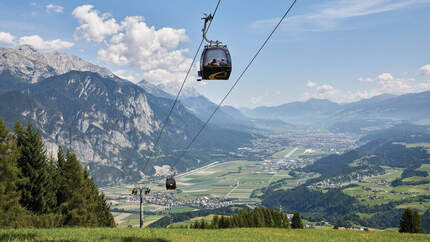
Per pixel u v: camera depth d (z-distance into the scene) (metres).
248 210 121.19
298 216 110.75
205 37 19.14
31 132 54.16
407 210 80.12
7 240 18.97
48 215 48.47
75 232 26.42
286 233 40.62
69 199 64.06
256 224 117.00
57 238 20.83
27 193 51.44
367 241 33.03
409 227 79.00
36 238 20.36
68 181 64.31
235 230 43.34
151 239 22.41
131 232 29.27
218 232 36.91
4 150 48.59
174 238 26.66
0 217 42.94
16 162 51.31
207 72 20.08
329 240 32.09
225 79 20.80
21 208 46.88
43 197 53.09
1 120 49.72
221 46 20.48
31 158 53.34
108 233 26.83
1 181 46.94
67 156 65.50
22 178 51.34
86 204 67.06
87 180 81.50
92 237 22.12
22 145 53.22
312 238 34.56
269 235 35.31
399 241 34.16
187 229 39.19
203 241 26.11
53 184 61.44
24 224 43.66
